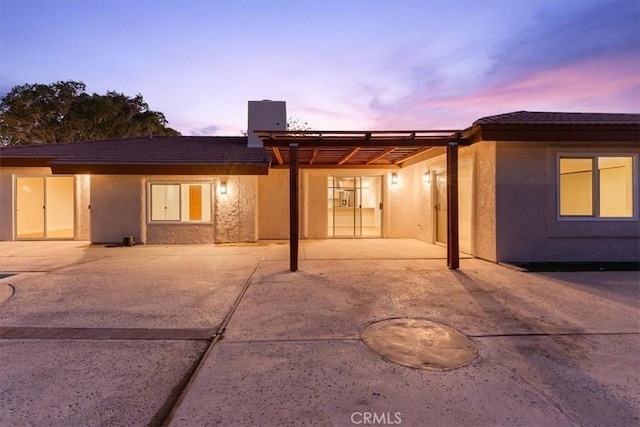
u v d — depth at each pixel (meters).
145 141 15.52
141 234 12.28
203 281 6.79
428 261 8.73
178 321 4.57
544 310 4.93
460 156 9.84
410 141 7.96
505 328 4.26
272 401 2.71
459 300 5.43
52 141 27.86
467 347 3.72
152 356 3.53
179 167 11.41
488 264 8.25
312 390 2.87
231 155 12.59
